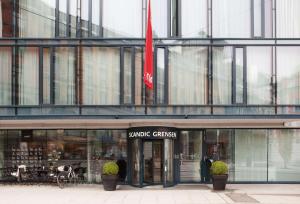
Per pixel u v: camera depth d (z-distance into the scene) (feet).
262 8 70.90
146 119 69.51
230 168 72.84
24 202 52.65
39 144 72.38
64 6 70.90
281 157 72.95
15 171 72.18
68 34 70.59
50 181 71.46
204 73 70.69
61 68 70.49
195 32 70.95
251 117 69.97
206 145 72.74
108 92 70.28
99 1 71.00
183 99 70.28
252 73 70.59
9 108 70.08
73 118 69.67
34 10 71.00
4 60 70.59
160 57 70.69
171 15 71.05
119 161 71.72
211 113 70.08
